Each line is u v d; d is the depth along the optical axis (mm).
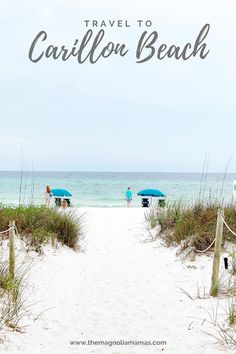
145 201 22891
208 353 4719
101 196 41906
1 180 77562
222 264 7711
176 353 4875
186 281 7363
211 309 5945
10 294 6035
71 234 9820
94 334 5543
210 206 10531
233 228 8938
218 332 5184
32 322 5590
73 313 6238
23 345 4840
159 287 7270
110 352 4969
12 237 6645
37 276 7535
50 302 6508
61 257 8859
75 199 37188
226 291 6473
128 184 65062
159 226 11203
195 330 5402
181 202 11461
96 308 6453
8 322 5250
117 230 12359
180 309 6199
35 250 8602
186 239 9031
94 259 9297
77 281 7734
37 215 10086
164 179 91250
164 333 5477
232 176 133000
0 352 4488
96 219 14469
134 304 6586
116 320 6004
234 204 10930
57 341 5242
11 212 10094
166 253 9188
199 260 8195
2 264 6953
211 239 8523
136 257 9320
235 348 4734
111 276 8055
